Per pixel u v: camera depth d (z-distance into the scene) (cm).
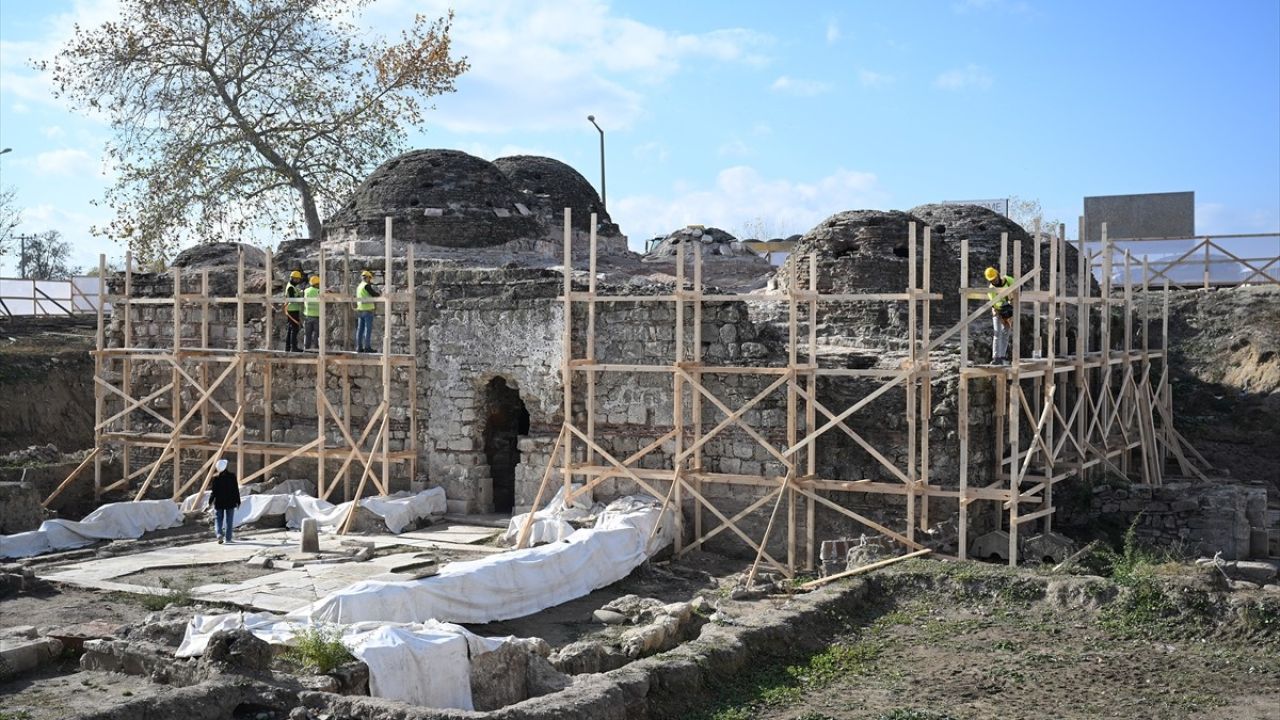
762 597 1639
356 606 1316
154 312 2617
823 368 1928
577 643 1327
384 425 2198
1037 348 1948
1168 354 2866
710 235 3272
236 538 2066
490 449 2361
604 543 1766
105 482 2584
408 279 2261
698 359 1962
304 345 2389
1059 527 2086
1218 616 1451
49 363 3403
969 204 2903
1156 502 2084
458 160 2892
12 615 1516
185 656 1160
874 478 1912
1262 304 2905
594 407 2088
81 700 1111
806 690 1256
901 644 1438
